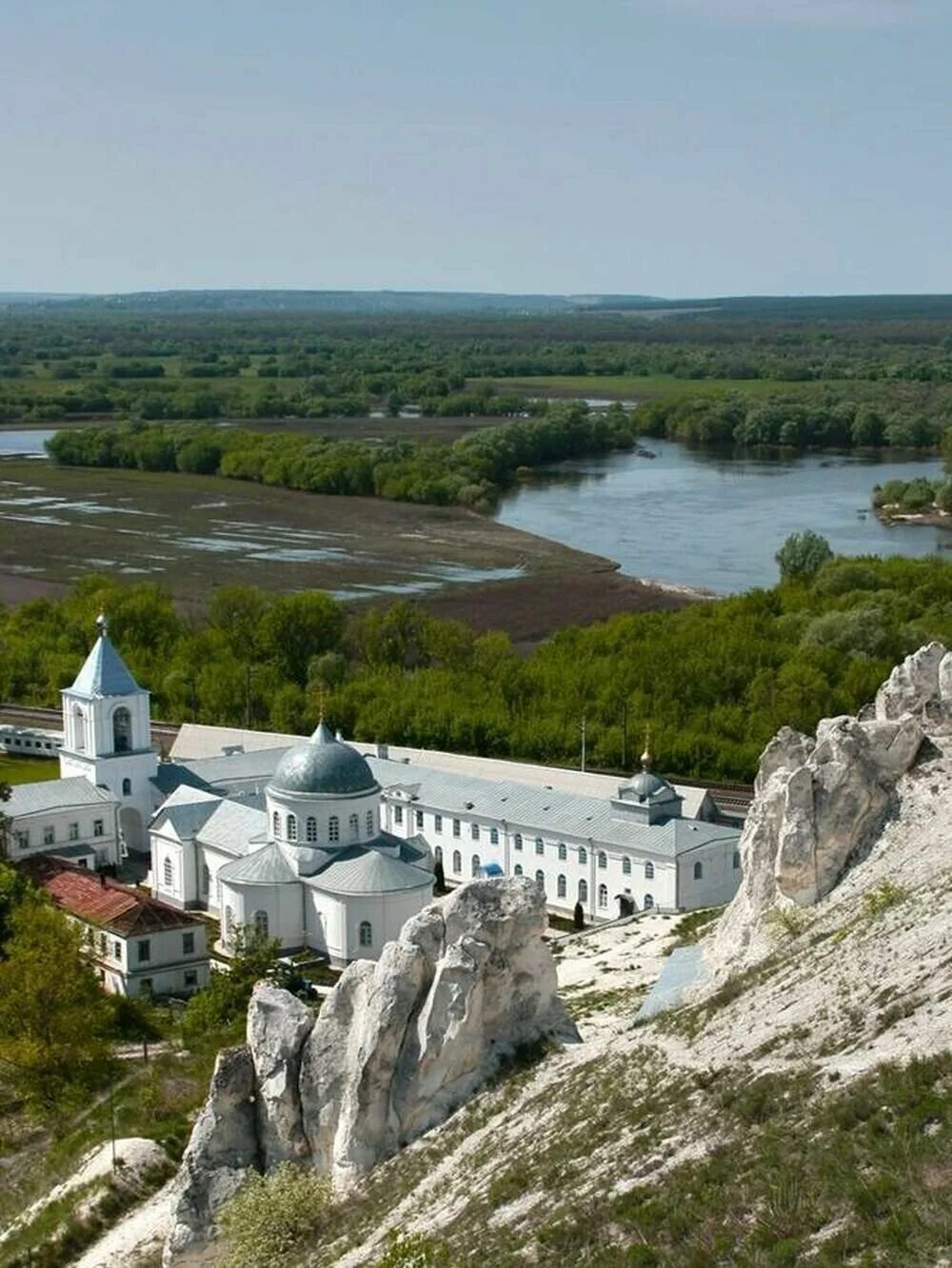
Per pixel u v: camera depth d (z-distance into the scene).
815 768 97.25
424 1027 86.19
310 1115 88.38
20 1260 96.31
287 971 138.12
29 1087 116.25
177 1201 88.25
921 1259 52.22
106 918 144.62
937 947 76.81
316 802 154.00
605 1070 82.56
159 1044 128.00
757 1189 60.84
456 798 177.88
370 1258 75.00
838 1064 69.12
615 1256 61.53
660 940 140.50
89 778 181.62
